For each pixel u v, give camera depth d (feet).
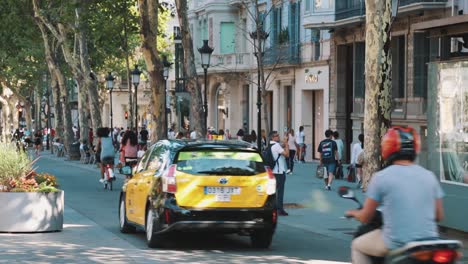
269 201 49.52
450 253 23.38
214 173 49.03
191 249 50.60
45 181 59.41
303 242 54.39
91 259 45.44
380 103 63.77
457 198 54.39
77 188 102.42
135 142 96.32
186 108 197.06
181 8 105.40
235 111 190.39
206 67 107.14
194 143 50.26
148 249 50.24
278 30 167.22
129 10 161.79
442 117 56.39
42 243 52.16
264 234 50.55
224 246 52.37
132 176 57.36
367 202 25.50
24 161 58.49
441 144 56.44
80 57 172.24
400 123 122.83
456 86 54.90
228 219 48.62
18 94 270.05
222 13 187.52
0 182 57.36
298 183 104.58
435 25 56.03
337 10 137.08
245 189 49.11
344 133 145.18
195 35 202.28
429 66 57.98
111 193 94.84
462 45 59.26
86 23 160.76
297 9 158.30
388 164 25.91
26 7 179.52
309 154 159.33
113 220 67.00
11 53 216.54
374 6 63.05
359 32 135.44
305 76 157.17
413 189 24.86
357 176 100.27
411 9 113.70
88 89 168.96
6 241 52.95
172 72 240.94
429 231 24.79
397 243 24.80
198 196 48.62
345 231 59.88
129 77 171.83
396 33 123.13
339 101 144.77
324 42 149.38
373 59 63.52
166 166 49.78
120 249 49.93
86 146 168.86
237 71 182.19
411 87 120.06
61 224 58.85
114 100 327.06
